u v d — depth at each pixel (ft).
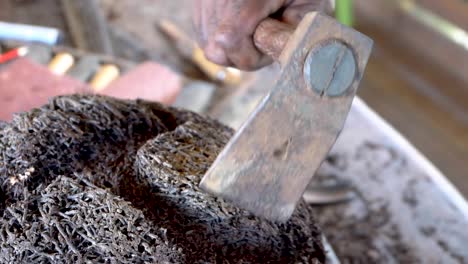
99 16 6.06
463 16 7.41
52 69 3.94
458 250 3.38
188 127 2.54
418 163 3.89
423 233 3.47
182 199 2.34
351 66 2.08
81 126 2.50
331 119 2.12
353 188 3.72
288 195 2.17
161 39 6.51
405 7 7.88
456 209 3.63
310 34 2.07
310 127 2.13
